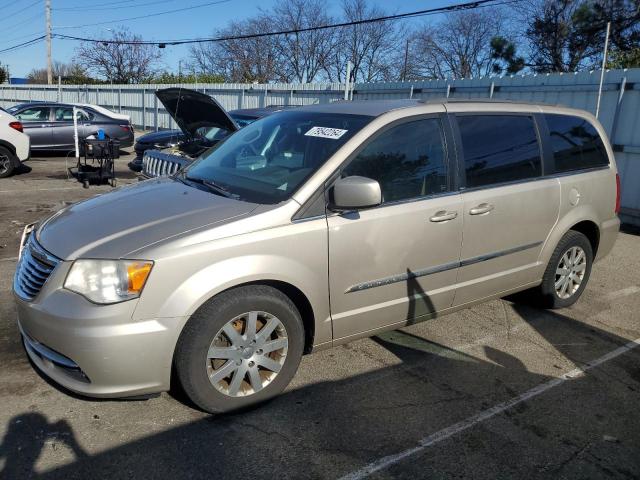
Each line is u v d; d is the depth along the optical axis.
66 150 15.39
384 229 3.52
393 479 2.76
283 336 3.27
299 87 17.53
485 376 3.83
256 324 3.17
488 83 10.88
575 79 9.42
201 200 3.38
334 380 3.68
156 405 3.29
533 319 4.86
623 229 8.71
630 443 3.13
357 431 3.13
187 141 8.06
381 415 3.30
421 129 3.85
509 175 4.30
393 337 4.39
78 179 11.67
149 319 2.83
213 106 7.16
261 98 19.31
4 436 2.94
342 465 2.85
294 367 3.37
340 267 3.38
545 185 4.49
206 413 3.23
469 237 4.00
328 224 3.30
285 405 3.36
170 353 2.90
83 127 15.49
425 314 3.96
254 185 3.53
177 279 2.87
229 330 3.06
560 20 30.14
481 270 4.19
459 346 4.28
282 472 2.77
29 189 10.49
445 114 4.00
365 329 3.66
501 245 4.26
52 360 2.94
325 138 3.66
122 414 3.18
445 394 3.57
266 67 48.22
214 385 3.08
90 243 2.96
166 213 3.21
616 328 4.76
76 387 2.90
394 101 4.12
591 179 4.91
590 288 5.78
